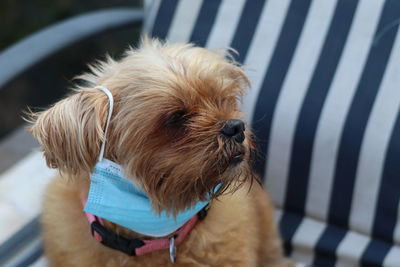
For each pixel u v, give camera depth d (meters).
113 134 0.74
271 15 0.96
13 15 2.04
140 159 0.74
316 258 0.94
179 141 0.73
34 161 1.08
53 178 0.86
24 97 2.27
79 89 0.77
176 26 1.00
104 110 0.73
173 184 0.74
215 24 0.98
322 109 0.91
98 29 1.00
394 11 0.91
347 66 0.92
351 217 0.93
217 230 0.81
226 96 0.76
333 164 0.92
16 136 1.52
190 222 0.80
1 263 0.89
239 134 0.73
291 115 0.93
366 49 0.91
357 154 0.90
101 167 0.74
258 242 0.90
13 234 0.92
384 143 0.88
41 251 0.91
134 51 0.80
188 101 0.73
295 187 0.95
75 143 0.71
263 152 0.95
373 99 0.90
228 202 0.82
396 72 0.90
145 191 0.75
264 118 0.94
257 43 0.96
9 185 1.03
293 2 0.96
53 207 0.82
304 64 0.94
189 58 0.76
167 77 0.73
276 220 0.97
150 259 0.79
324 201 0.94
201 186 0.76
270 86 0.94
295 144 0.93
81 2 2.04
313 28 0.94
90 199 0.74
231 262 0.82
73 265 0.80
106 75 0.76
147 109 0.72
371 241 0.92
